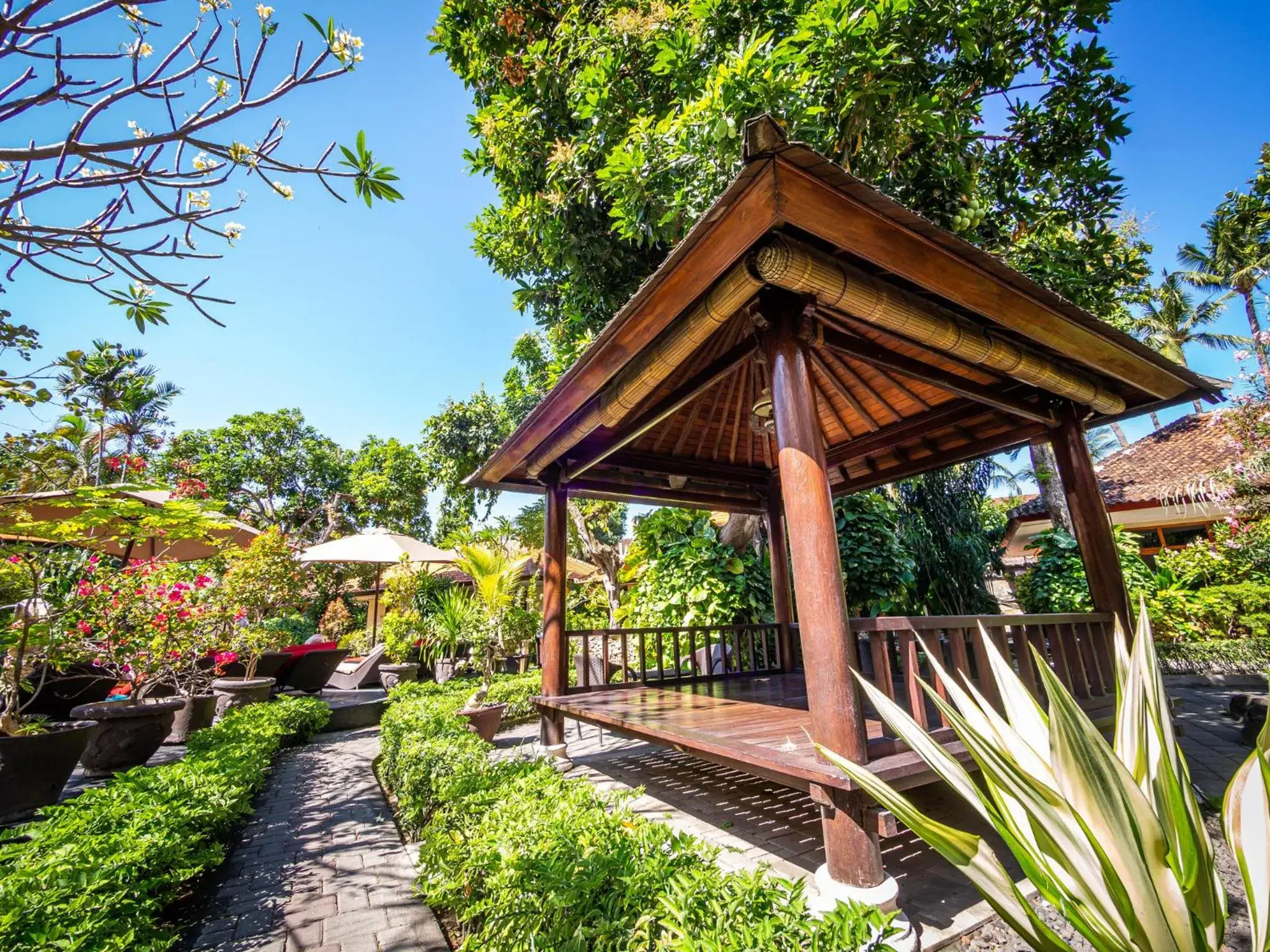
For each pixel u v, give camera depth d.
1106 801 1.04
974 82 4.82
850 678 2.03
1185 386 3.42
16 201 1.60
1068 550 6.85
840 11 3.62
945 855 1.14
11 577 3.92
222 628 6.25
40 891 1.76
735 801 3.52
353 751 5.70
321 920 2.33
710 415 4.96
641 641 5.07
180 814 2.55
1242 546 7.83
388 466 21.92
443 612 6.95
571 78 5.50
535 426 3.96
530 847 1.81
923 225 2.14
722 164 4.02
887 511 6.70
